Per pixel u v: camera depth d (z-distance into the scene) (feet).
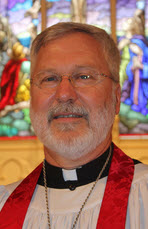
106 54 7.82
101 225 6.81
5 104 19.17
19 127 18.79
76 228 6.89
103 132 7.36
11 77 19.38
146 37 19.21
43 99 7.35
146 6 19.43
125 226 6.81
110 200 7.09
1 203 7.91
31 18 19.86
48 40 7.75
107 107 7.48
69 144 7.07
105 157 7.75
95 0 19.39
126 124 18.26
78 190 7.39
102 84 7.48
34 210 7.43
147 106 18.57
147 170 7.52
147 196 6.95
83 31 7.80
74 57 7.45
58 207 7.24
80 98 7.25
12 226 7.32
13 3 20.12
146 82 18.75
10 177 17.12
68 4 19.49
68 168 7.57
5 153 17.46
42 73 7.51
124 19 19.35
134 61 18.84
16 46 19.62
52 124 7.25
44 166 8.04
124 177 7.41
